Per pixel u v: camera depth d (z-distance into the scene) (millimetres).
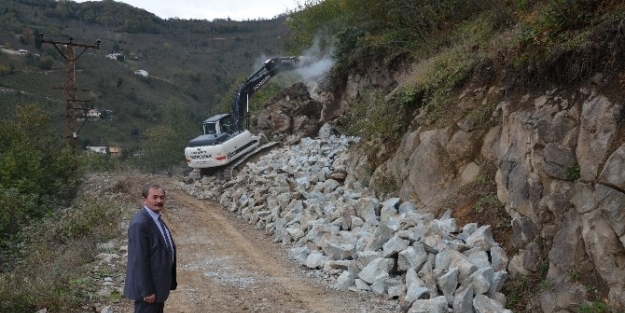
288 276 8797
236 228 13109
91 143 56906
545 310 6359
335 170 13508
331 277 8602
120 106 71688
